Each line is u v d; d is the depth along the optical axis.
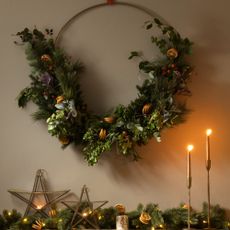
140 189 1.93
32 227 1.78
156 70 1.86
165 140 1.95
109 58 1.99
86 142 1.89
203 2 1.98
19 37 2.02
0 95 2.01
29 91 1.90
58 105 1.82
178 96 1.95
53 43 1.95
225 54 1.96
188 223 1.66
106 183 1.94
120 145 1.80
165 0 1.99
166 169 1.93
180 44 1.86
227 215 1.88
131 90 1.97
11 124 1.99
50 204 1.92
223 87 1.94
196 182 1.92
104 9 2.01
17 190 1.96
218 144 1.92
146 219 1.74
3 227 1.80
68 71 1.90
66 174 1.96
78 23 2.01
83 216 1.81
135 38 1.99
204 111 1.94
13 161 1.98
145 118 1.83
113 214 1.82
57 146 1.97
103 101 1.98
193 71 1.95
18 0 2.03
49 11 2.02
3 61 2.01
